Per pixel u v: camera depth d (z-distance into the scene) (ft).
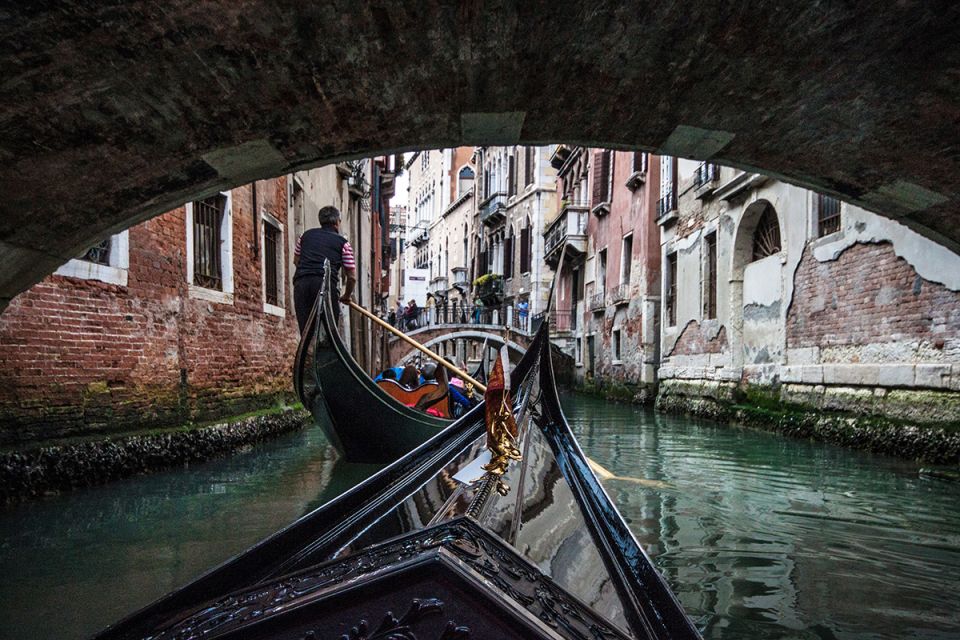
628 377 56.95
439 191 159.94
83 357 17.33
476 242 126.31
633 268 56.39
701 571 11.32
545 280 93.09
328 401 20.42
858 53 11.45
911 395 22.67
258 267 29.32
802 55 11.53
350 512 5.98
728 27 10.80
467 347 102.94
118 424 18.54
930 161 14.28
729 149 14.89
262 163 12.62
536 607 3.00
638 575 5.32
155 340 20.33
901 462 21.97
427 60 10.88
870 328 25.29
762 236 35.68
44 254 12.39
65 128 10.03
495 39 10.57
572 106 12.79
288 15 9.38
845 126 13.60
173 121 10.70
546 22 10.32
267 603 3.29
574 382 77.56
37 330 15.93
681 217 45.34
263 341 29.73
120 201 12.01
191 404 22.45
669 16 10.46
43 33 8.48
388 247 104.88
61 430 16.58
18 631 8.72
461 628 2.79
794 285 30.76
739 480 19.33
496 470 5.96
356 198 56.34
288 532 5.18
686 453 24.76
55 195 11.16
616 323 61.11
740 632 8.83
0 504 14.58
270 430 28.07
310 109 11.43
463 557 3.13
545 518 5.94
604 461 22.98
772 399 32.60
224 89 10.44
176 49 9.37
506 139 13.93
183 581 10.61
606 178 67.97
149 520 14.25
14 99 9.27
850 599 9.98
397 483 6.73
